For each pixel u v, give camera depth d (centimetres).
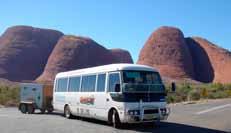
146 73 1546
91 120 1961
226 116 2009
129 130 1453
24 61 13612
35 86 2659
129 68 1526
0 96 4369
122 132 1382
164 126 1603
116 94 1509
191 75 11225
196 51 12238
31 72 13538
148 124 1664
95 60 13462
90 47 13550
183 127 1557
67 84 2111
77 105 1936
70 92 2048
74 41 13300
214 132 1384
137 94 1476
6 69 12888
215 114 2144
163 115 1523
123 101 1458
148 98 1493
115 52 14925
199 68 11719
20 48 13875
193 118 1961
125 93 1463
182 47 11762
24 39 14275
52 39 15288
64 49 13050
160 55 11562
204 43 12425
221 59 11388
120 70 1517
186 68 11275
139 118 1456
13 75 12812
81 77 1927
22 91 2752
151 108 1488
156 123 1730
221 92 4762
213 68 11356
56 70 12594
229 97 4362
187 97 4091
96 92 1716
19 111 2972
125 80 1491
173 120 1877
